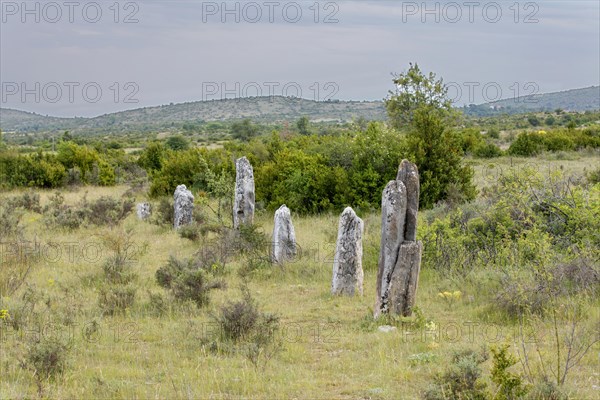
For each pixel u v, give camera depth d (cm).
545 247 1187
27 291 1123
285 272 1437
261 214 2317
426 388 675
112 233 1778
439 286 1232
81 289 1259
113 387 727
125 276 1316
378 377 774
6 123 15288
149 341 948
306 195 2355
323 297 1237
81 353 873
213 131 8250
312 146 2692
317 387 750
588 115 8894
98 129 11712
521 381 663
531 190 1433
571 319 950
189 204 2123
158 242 1845
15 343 895
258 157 2992
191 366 827
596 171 2439
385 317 1016
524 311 1002
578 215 1323
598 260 1169
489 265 1280
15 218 1972
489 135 6091
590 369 766
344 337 961
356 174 2291
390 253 1028
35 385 738
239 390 737
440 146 2314
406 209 1033
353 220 1260
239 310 949
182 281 1162
